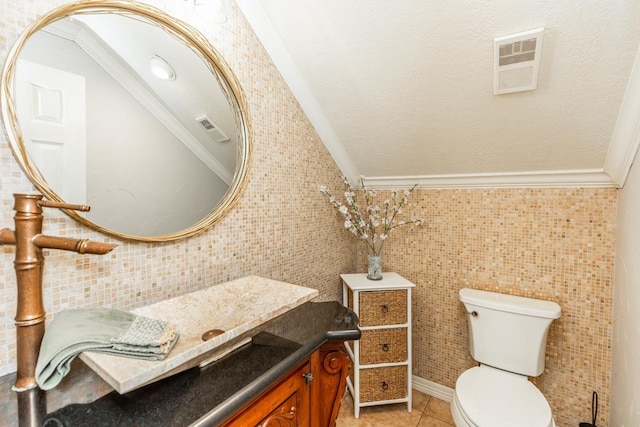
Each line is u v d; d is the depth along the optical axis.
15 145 0.65
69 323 0.65
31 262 0.62
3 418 0.54
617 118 1.18
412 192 1.96
